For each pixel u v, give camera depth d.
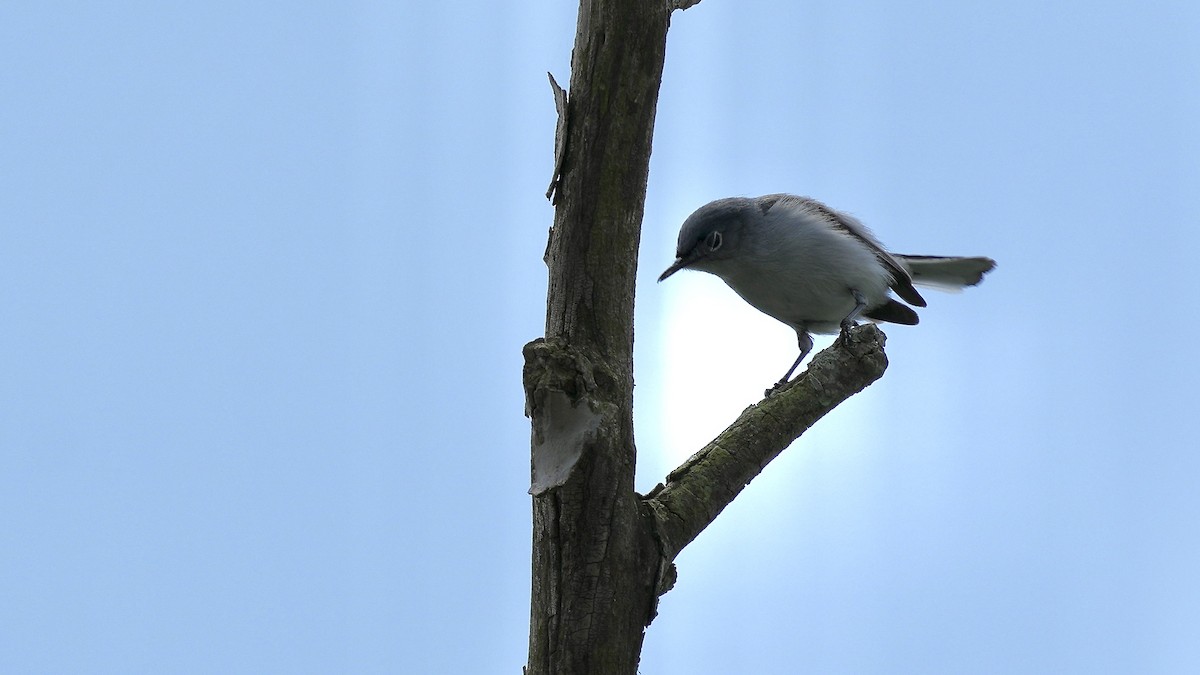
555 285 6.35
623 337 6.36
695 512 6.82
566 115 6.32
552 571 6.30
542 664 6.42
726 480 7.16
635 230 6.41
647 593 6.51
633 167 6.31
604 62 6.21
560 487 5.96
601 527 6.20
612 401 6.13
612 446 6.04
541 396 6.00
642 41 6.20
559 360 6.03
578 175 6.27
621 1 6.14
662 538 6.54
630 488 6.33
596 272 6.27
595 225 6.26
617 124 6.25
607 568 6.29
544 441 6.09
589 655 6.34
